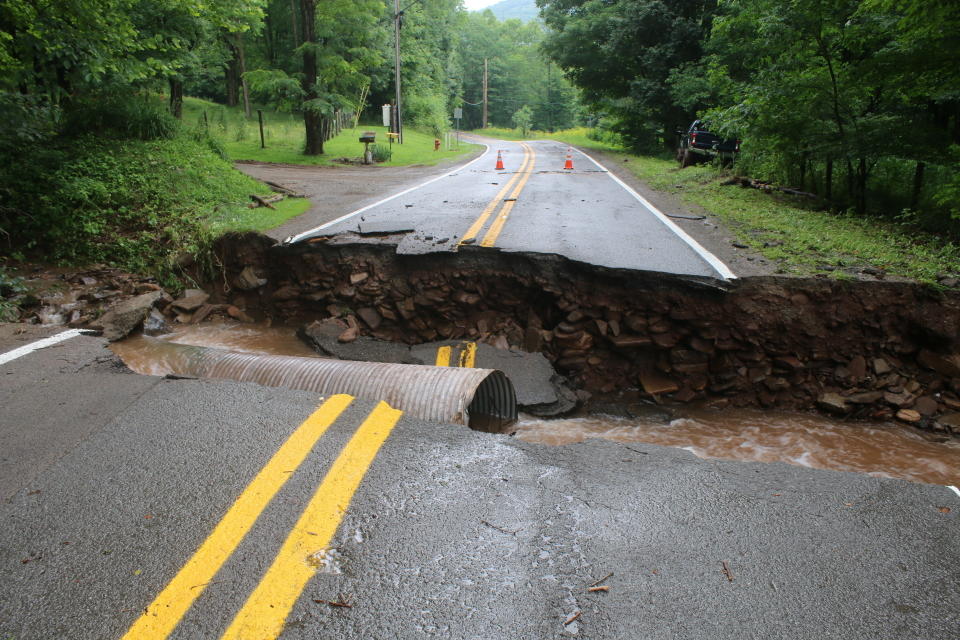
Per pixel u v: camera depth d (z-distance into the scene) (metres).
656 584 2.28
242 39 36.31
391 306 7.34
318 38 23.91
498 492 2.87
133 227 9.11
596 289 6.66
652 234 8.35
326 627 2.04
